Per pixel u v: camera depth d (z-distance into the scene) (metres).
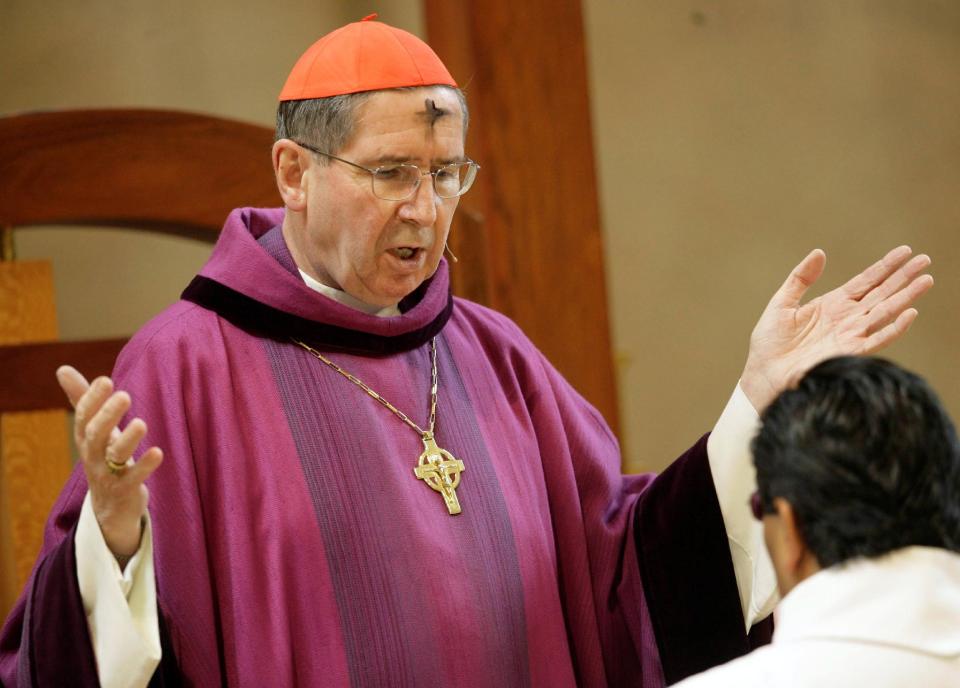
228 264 8.88
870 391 5.73
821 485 5.63
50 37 18.92
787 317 8.62
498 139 16.06
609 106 23.53
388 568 8.34
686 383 23.77
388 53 8.41
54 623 7.57
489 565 8.66
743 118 23.98
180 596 8.01
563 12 16.17
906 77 24.48
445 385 9.22
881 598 5.54
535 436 9.52
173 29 19.47
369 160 8.29
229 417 8.45
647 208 23.69
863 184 24.34
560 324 16.23
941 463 5.65
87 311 18.81
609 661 9.44
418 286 9.12
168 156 13.23
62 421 13.18
